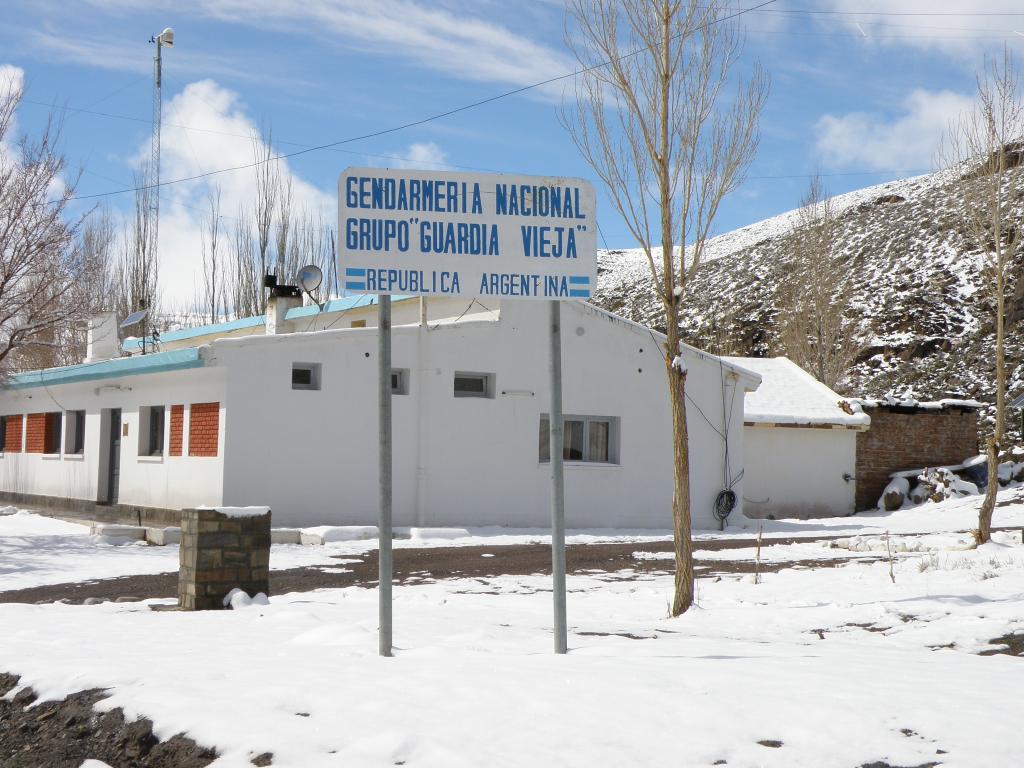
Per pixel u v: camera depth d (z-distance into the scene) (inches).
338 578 584.7
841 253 2760.8
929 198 2960.1
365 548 756.0
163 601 472.1
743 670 256.2
